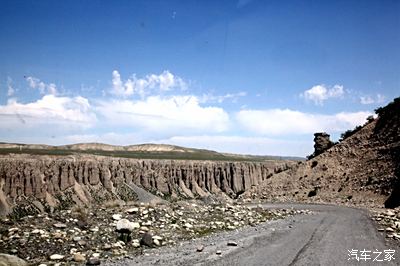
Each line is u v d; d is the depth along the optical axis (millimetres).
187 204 30328
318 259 16094
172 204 29938
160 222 22484
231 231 23594
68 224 18781
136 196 175125
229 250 17219
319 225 28828
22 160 150625
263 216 32812
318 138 104188
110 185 173250
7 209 124125
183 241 19281
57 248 15594
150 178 197375
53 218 19406
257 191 88625
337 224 29844
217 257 15648
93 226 19062
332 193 72625
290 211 41094
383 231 25766
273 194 83625
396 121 81500
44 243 15859
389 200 57688
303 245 19422
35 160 155375
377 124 87500
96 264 14000
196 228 22875
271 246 18781
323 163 86625
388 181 64750
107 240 17406
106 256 15305
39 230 17047
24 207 132000
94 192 165250
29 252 14891
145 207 25328
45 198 144125
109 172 179625
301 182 83750
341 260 16141
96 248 16234
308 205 61438
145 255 15812
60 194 152500
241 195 90250
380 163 72562
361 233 24609
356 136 89438
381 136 82062
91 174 171250
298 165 92688
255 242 19703
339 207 55250
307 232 24531
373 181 68438
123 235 18156
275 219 31953
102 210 23078
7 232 16562
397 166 67062
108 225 19594
